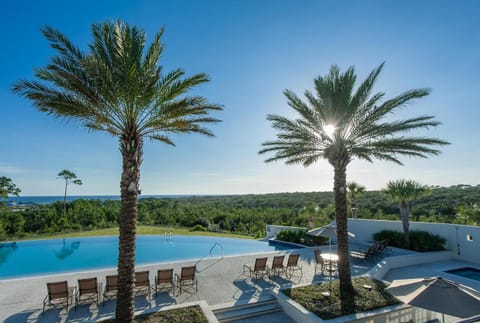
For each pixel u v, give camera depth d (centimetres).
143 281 835
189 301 804
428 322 738
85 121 704
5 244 1941
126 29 634
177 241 2075
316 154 1072
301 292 826
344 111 900
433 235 1487
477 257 1312
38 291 874
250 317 746
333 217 2289
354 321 657
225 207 3997
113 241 2058
